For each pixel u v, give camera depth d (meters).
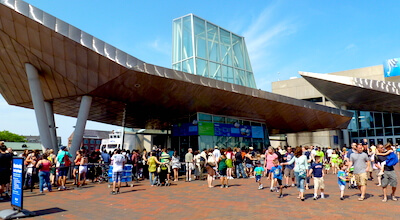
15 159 7.00
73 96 17.22
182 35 24.55
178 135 23.12
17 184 6.89
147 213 7.18
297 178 9.06
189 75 16.55
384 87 23.42
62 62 13.88
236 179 15.98
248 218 6.50
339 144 39.50
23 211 6.91
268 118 25.67
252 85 28.31
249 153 17.17
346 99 31.45
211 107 21.12
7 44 13.59
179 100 18.84
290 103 22.83
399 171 18.73
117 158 10.91
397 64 39.88
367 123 39.41
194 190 11.52
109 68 13.80
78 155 13.07
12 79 18.08
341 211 7.19
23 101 21.56
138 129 24.08
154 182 13.10
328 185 12.76
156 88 16.39
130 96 16.97
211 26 25.42
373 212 7.04
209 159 12.62
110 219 6.54
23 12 11.08
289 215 6.77
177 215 6.92
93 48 12.67
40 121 14.99
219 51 25.36
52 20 11.70
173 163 15.62
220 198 9.46
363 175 8.79
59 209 7.71
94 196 10.02
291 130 32.19
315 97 44.19
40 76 15.91
